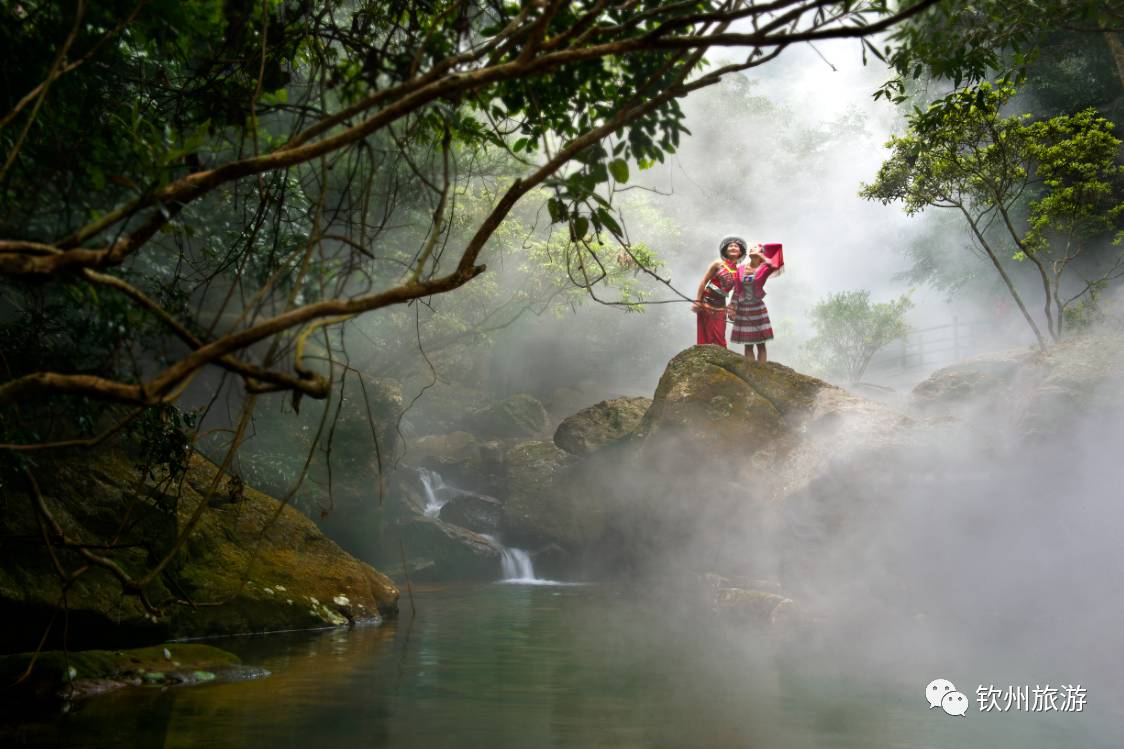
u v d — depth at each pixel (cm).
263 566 844
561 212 372
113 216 273
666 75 379
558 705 515
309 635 791
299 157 282
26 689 522
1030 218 1245
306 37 453
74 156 391
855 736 445
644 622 895
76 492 685
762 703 521
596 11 304
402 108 282
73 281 284
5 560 629
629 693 550
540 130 420
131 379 485
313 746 421
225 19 417
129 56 436
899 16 281
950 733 452
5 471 578
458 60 316
